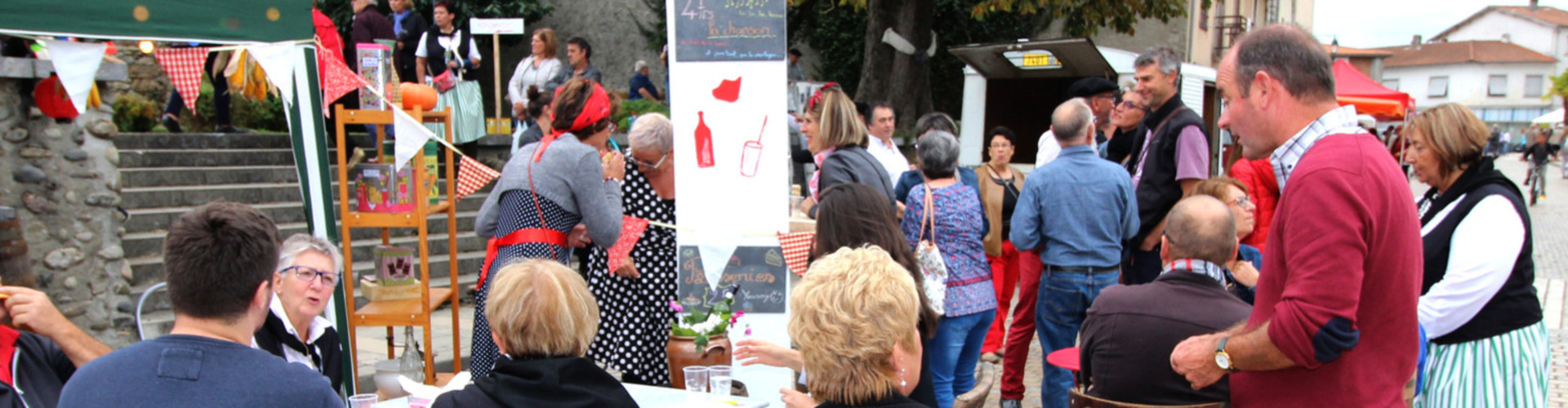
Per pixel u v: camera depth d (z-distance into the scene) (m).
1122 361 2.76
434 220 8.88
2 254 4.96
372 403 2.92
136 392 1.96
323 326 3.37
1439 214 3.05
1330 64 2.15
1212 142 10.98
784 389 2.70
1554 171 38.94
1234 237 2.75
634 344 4.48
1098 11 14.10
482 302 4.11
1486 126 2.98
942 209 4.34
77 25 3.52
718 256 4.12
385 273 4.71
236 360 2.03
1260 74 2.18
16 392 2.57
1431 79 75.06
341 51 6.62
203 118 12.52
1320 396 2.18
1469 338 2.99
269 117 12.86
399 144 4.15
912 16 14.15
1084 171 4.52
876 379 2.27
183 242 2.03
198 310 2.04
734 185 4.11
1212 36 21.39
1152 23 18.72
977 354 4.50
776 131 4.08
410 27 10.15
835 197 3.42
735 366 4.16
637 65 12.50
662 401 3.10
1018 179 6.37
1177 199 4.90
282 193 8.72
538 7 17.44
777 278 4.17
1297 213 2.07
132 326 5.70
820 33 18.31
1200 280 2.73
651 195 4.50
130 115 10.84
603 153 4.52
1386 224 2.04
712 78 4.07
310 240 3.24
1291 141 2.18
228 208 2.12
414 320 4.39
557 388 2.47
